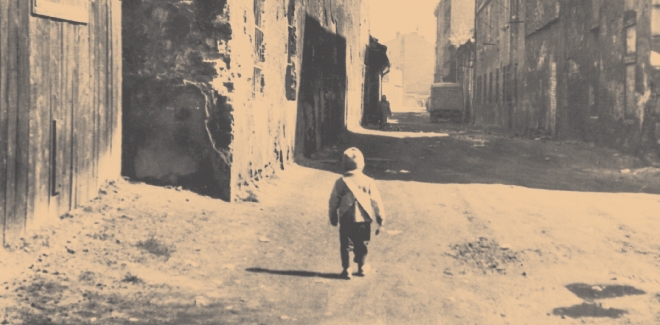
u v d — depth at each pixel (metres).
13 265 6.21
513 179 14.67
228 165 10.22
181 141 10.22
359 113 33.44
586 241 8.60
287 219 9.62
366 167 16.25
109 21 9.29
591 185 13.79
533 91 30.48
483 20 47.06
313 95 18.27
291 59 15.70
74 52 8.07
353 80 29.58
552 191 12.90
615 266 7.46
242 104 10.81
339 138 23.28
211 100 10.19
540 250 8.16
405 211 10.71
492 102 42.50
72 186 8.08
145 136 10.21
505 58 37.91
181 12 10.17
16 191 6.75
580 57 23.30
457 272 7.24
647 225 9.57
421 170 15.99
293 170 14.48
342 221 6.81
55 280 6.00
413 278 6.93
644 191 12.95
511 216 10.26
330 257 7.77
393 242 8.65
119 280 6.23
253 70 11.71
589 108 22.27
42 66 7.25
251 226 8.98
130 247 7.32
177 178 10.24
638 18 17.88
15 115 6.73
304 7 16.95
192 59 10.23
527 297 6.29
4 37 6.53
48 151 7.42
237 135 10.48
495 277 7.04
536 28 29.34
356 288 6.46
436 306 5.93
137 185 9.90
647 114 17.25
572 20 24.33
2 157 6.50
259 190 11.27
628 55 18.98
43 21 7.27
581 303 6.10
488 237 8.84
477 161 18.22
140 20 10.15
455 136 28.38
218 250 7.71
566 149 21.08
